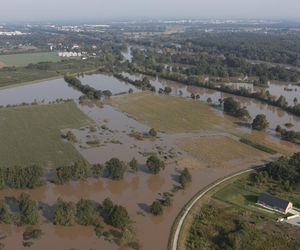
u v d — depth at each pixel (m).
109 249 100.94
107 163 140.38
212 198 128.25
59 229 108.75
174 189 134.25
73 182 137.88
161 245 103.19
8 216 109.56
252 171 149.75
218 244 104.00
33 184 130.75
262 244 103.62
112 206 113.69
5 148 164.75
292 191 135.25
